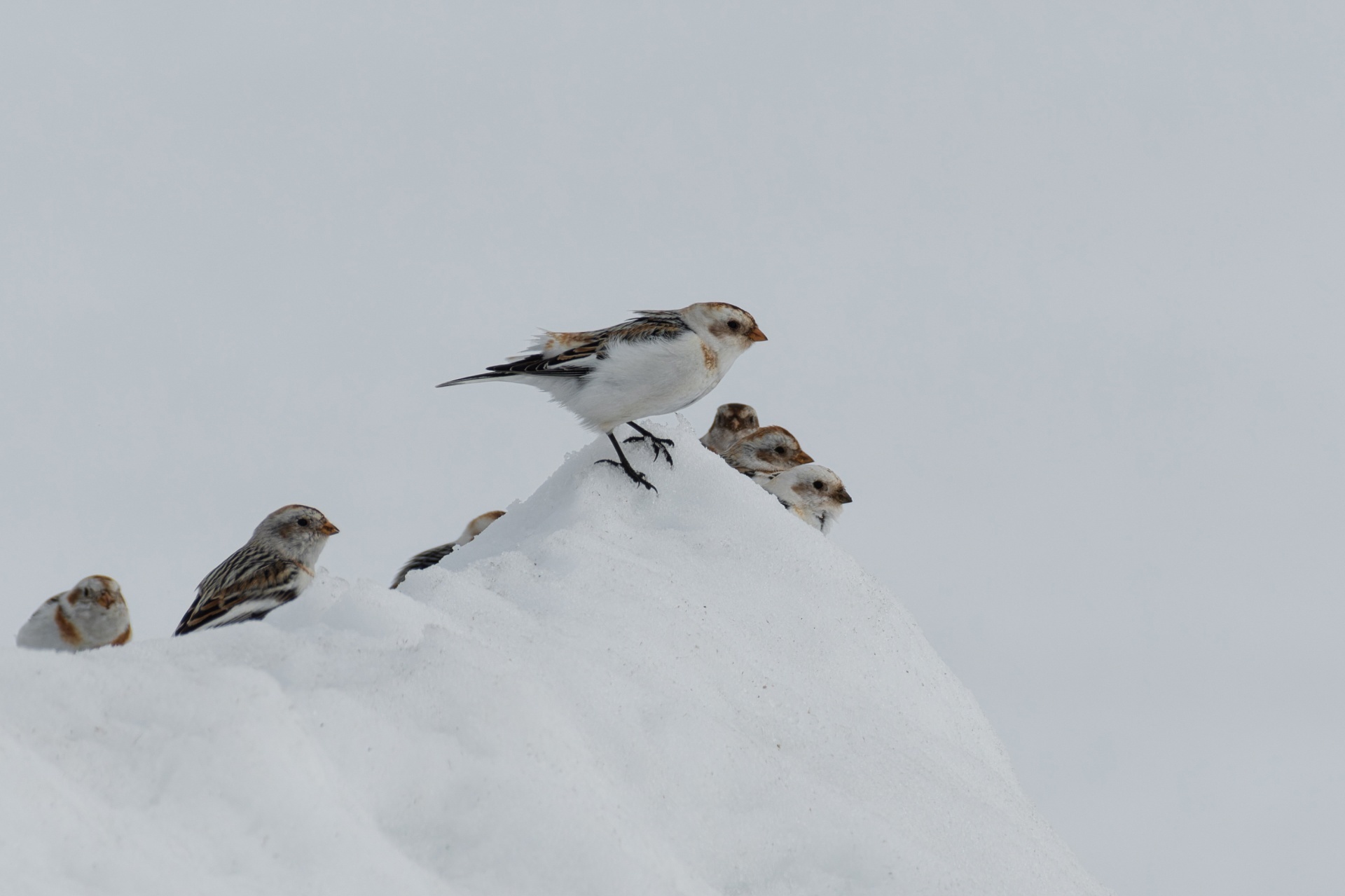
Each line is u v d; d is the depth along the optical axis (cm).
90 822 476
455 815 582
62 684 554
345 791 563
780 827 708
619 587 925
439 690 630
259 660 671
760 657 931
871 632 1032
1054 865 820
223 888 480
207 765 520
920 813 804
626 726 727
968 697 1090
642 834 632
